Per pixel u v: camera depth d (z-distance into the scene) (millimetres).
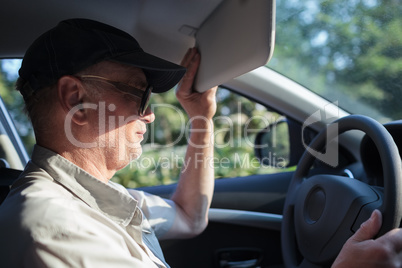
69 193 1297
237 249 2242
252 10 1402
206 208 2072
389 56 3697
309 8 4402
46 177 1293
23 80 1401
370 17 4129
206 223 2102
